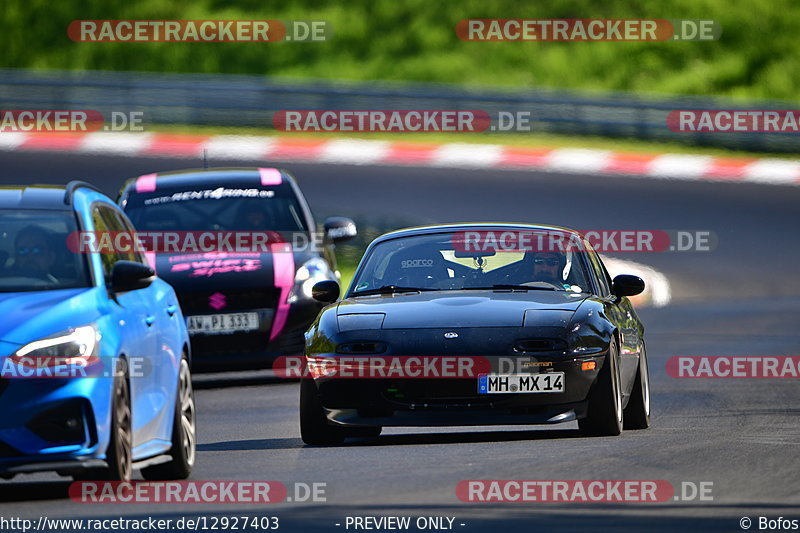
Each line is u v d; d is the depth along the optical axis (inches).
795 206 4392.2
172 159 4581.7
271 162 4606.3
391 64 6737.2
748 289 3503.9
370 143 4837.6
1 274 1080.2
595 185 4485.7
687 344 2472.9
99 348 1016.2
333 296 1496.1
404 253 1496.1
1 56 6830.7
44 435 987.9
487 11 7066.9
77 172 4392.2
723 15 7081.7
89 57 6791.3
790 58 6889.8
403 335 1321.4
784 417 1520.7
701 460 1163.3
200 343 1977.1
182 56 6771.7
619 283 1510.8
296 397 1871.3
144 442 1089.4
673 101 5295.3
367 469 1150.3
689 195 4446.4
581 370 1312.7
